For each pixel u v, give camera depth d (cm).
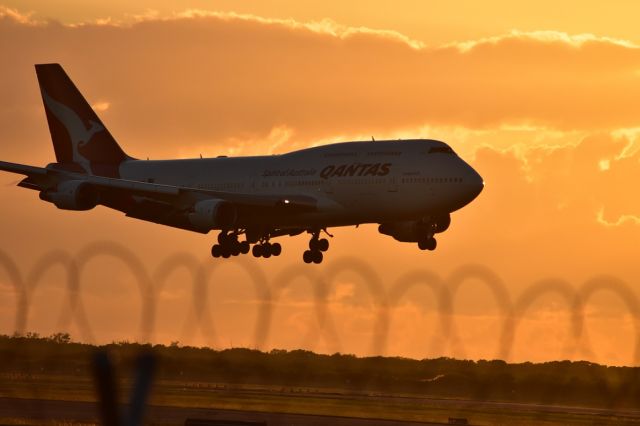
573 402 14512
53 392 16688
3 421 12488
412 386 16475
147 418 13412
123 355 11894
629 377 11962
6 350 11256
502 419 15312
